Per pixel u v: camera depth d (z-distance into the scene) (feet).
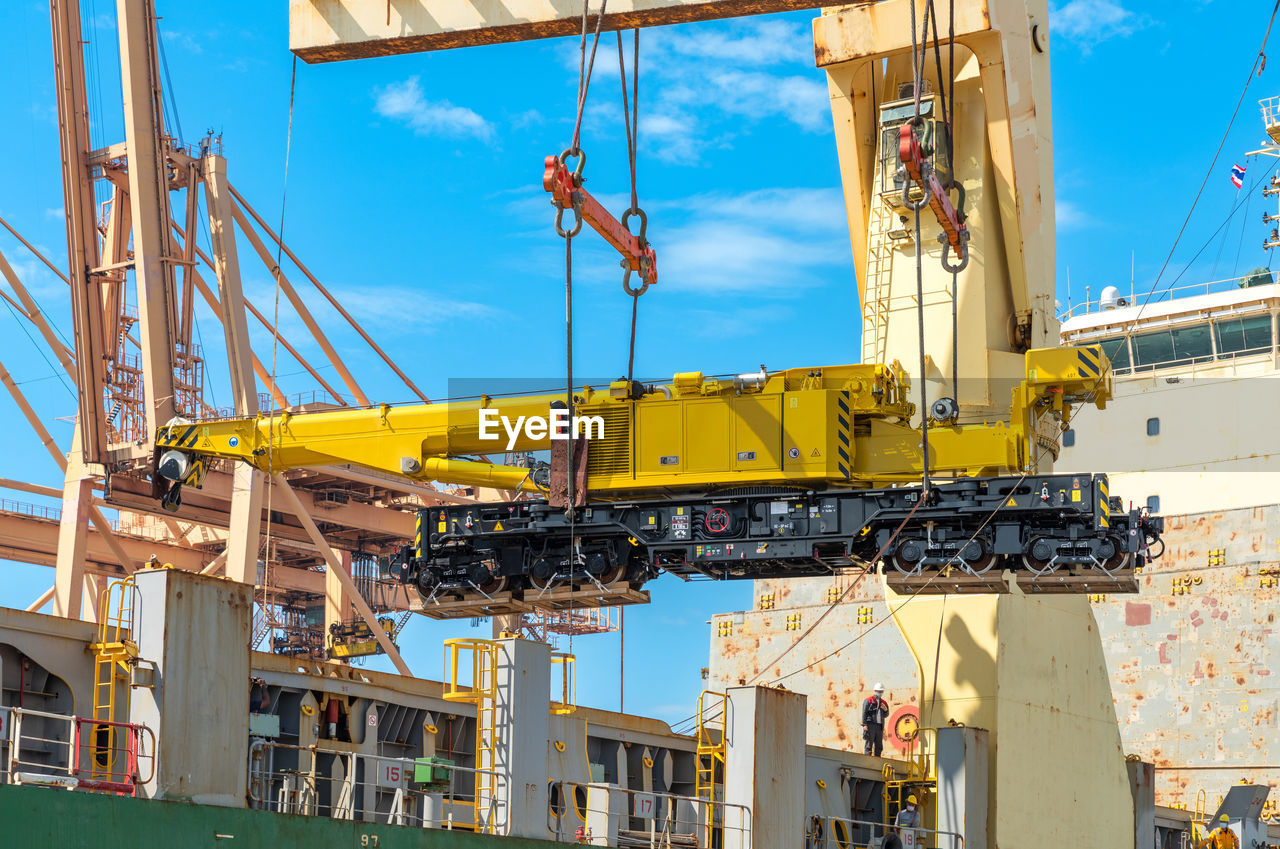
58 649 68.49
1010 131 109.09
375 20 103.30
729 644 162.09
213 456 116.37
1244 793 133.49
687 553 103.24
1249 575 152.76
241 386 192.03
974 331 110.22
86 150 188.03
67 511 193.98
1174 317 168.45
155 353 182.19
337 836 65.51
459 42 102.94
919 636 120.47
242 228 213.87
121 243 200.03
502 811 74.79
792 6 97.25
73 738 59.57
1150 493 162.30
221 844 60.95
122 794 59.67
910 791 112.06
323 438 112.57
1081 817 121.60
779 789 83.97
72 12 187.21
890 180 110.73
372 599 226.38
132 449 186.50
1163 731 153.89
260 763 72.69
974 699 116.37
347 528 222.69
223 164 198.29
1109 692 128.26
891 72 114.73
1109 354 172.96
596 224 91.71
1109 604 159.43
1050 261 115.44
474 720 90.27
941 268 111.34
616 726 96.73
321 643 239.30
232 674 64.59
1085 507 97.19
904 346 111.55
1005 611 117.60
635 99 99.19
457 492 222.48
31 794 54.95
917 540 101.81
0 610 66.69
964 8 104.73
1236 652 152.05
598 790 79.82
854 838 110.52
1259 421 157.99
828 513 101.45
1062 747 120.67
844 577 156.76
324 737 81.76
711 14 96.94
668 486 103.24
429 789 73.72
